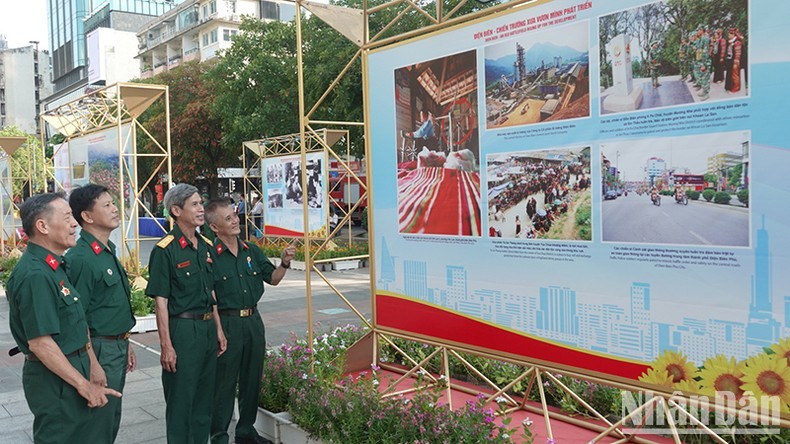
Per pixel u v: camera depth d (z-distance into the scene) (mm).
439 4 4195
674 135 3023
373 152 4746
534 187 3666
